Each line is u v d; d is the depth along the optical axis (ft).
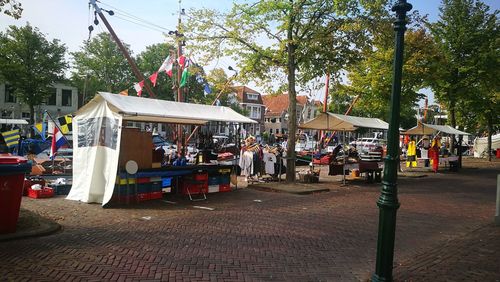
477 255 19.20
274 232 23.34
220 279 15.48
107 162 30.68
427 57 62.18
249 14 44.11
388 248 14.75
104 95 30.83
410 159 73.31
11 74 103.35
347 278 16.19
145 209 29.30
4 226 20.21
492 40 71.56
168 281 15.03
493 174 65.87
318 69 45.32
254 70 46.91
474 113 95.30
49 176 39.58
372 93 65.98
